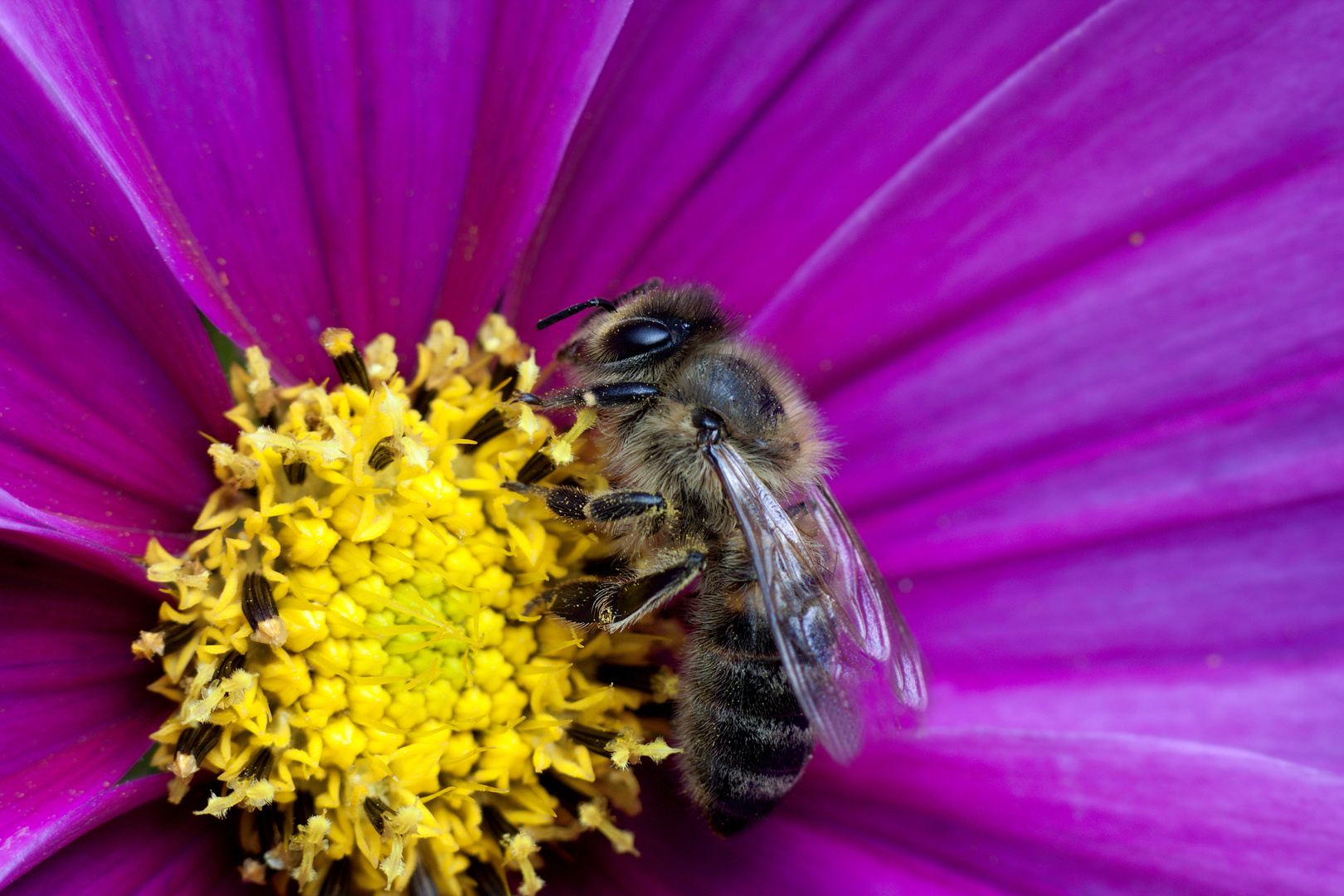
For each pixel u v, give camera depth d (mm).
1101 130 82
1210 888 79
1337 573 83
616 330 80
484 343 81
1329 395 82
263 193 79
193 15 77
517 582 79
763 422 80
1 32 72
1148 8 81
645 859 82
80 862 75
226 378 79
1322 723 83
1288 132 81
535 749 79
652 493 79
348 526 78
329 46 79
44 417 76
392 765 77
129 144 76
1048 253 83
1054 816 80
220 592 77
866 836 82
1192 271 82
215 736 76
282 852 77
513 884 80
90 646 76
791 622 77
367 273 81
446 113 80
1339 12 81
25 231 75
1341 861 79
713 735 79
